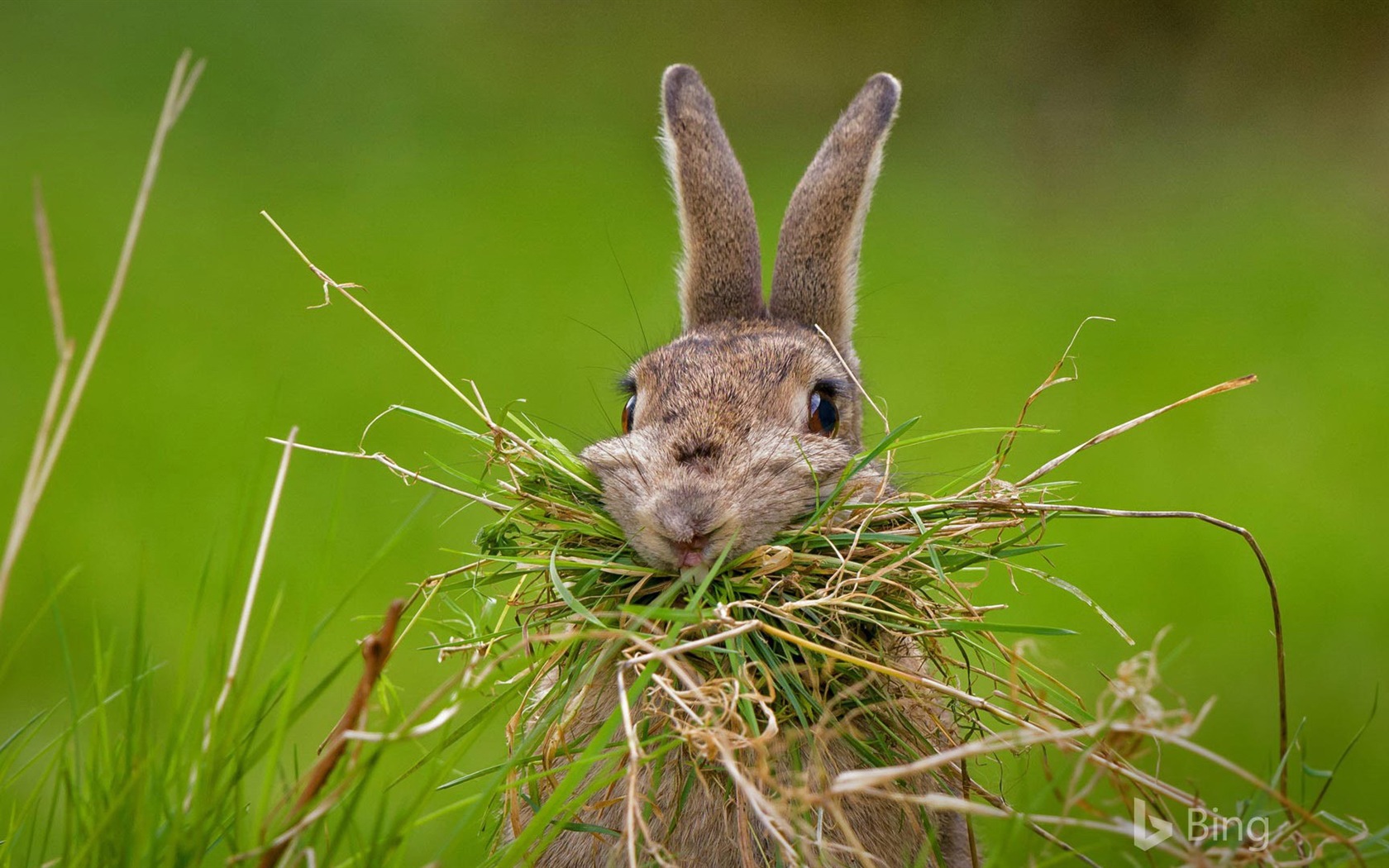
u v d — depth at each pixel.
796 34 29.95
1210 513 13.33
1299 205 23.22
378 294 18.48
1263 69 27.22
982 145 26.66
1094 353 17.20
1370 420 15.44
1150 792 5.52
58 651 10.49
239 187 23.48
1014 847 7.02
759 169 24.20
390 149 26.14
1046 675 6.35
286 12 32.59
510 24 33.34
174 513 12.57
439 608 9.61
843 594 5.84
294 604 11.08
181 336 16.86
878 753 5.93
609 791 5.88
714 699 5.38
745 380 6.69
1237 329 18.14
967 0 28.77
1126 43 27.64
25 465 13.48
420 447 13.80
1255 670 10.98
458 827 5.07
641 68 30.83
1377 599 11.95
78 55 29.80
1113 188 24.53
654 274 19.30
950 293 19.55
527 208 22.72
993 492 6.12
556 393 14.86
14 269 19.14
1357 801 9.38
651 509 5.72
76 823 5.12
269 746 4.94
